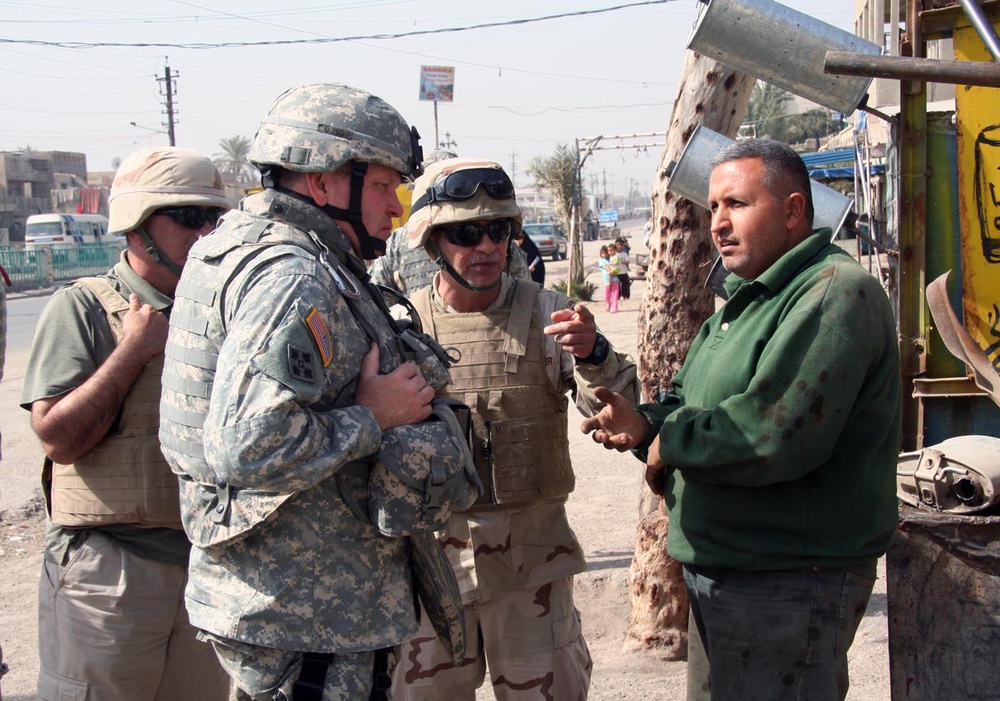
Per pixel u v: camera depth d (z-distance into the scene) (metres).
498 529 3.10
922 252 3.86
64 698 2.96
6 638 5.16
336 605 2.23
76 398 2.83
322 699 2.22
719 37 3.37
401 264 4.38
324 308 2.21
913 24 3.79
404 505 2.27
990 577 2.81
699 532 2.69
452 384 3.12
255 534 2.22
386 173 2.43
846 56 2.35
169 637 3.07
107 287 3.06
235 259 2.24
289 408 2.08
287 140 2.32
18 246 50.38
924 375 3.95
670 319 4.57
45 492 3.05
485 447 3.09
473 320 3.17
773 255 2.68
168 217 3.04
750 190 2.65
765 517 2.59
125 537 2.96
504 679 3.15
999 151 3.82
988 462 2.87
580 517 7.15
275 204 2.33
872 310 2.51
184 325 2.31
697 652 2.96
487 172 3.05
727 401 2.54
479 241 3.07
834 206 3.75
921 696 2.90
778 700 2.61
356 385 2.32
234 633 2.20
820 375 2.44
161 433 2.38
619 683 4.34
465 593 3.07
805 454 2.46
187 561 3.02
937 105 6.28
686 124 4.36
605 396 2.77
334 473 2.26
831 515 2.57
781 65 3.37
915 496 3.03
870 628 4.66
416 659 3.13
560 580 3.20
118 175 3.09
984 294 3.89
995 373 3.05
